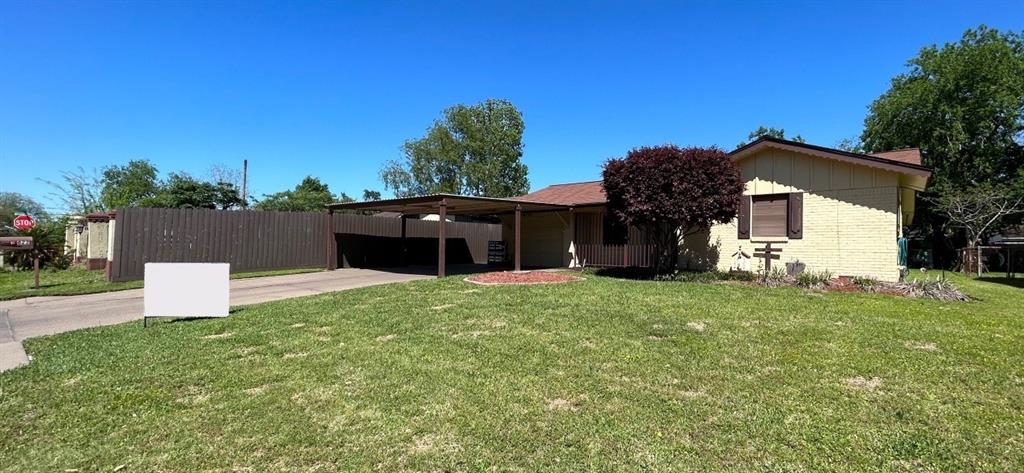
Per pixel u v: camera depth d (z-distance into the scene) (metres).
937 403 3.81
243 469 3.00
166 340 6.21
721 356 5.11
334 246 17.69
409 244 20.44
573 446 3.22
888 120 28.42
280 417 3.73
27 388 4.47
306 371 4.82
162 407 3.97
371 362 5.09
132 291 12.27
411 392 4.21
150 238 14.51
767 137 12.12
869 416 3.59
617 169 11.97
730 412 3.70
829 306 7.86
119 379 4.66
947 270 21.42
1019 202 21.30
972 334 5.98
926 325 6.49
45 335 6.95
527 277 12.30
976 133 25.59
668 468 2.92
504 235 20.00
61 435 3.48
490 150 46.91
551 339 5.88
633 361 4.98
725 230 13.05
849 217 11.23
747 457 3.04
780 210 12.30
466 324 6.80
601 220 16.58
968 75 25.41
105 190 35.38
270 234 16.75
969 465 2.89
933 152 26.53
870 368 4.66
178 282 7.49
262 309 8.35
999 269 21.22
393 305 8.45
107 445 3.32
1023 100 24.64
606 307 7.82
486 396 4.09
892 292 9.53
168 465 3.05
